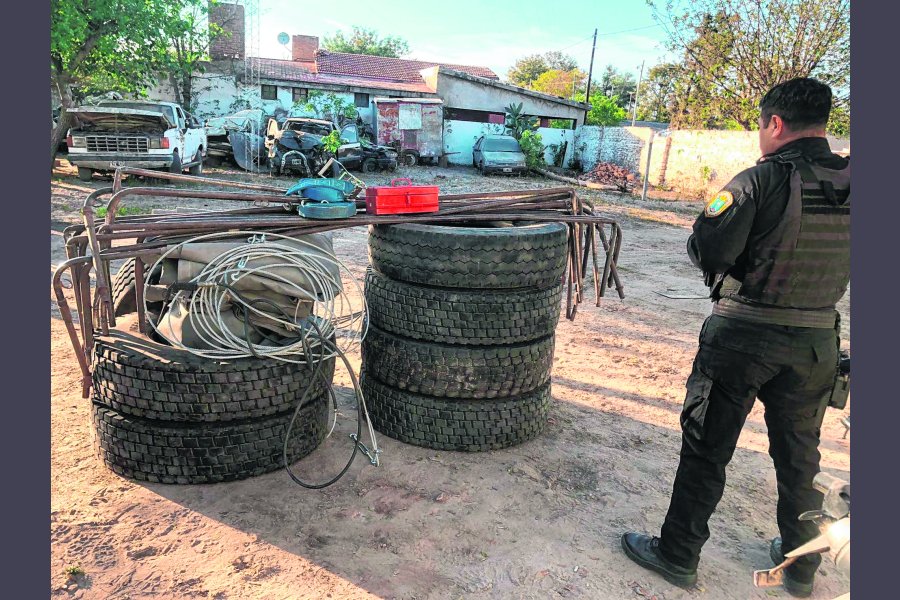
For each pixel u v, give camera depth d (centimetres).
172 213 350
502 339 348
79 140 1341
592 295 739
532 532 290
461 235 334
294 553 267
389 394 368
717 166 1900
